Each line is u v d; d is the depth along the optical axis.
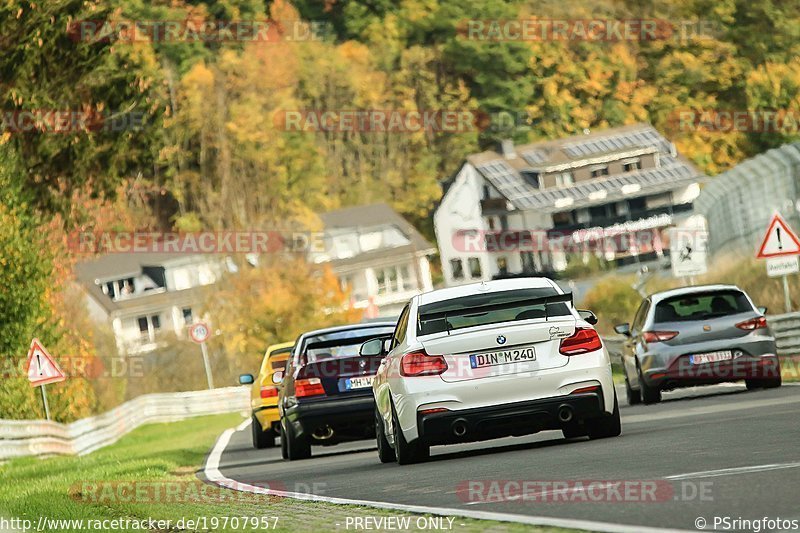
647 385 63.50
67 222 142.62
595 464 32.84
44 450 90.56
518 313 41.84
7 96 138.38
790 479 24.67
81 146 142.75
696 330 62.84
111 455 81.19
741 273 131.25
